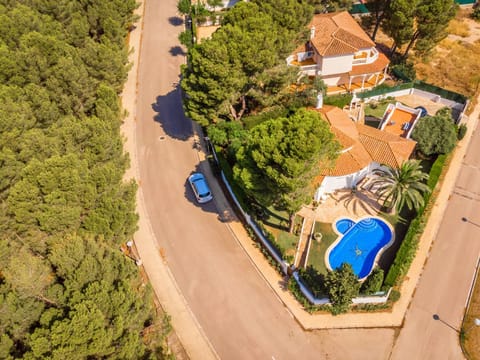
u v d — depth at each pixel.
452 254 35.56
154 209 41.44
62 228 28.89
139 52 65.19
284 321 31.72
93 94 45.28
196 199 42.19
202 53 40.25
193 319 32.19
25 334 23.02
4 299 23.33
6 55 40.47
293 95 50.59
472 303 31.89
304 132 29.16
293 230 37.78
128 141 49.59
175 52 64.88
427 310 31.75
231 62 40.59
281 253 34.19
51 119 38.81
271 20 46.22
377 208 39.47
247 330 31.34
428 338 30.14
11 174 30.19
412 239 34.91
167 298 33.66
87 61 45.66
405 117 46.84
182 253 37.16
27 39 42.91
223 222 39.72
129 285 24.98
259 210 39.16
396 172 37.34
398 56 60.53
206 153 47.59
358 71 52.81
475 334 30.00
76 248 25.34
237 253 36.84
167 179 44.66
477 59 59.88
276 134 30.91
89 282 24.66
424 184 38.25
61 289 24.33
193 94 41.44
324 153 30.81
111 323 23.27
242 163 32.97
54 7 53.75
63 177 28.33
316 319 31.64
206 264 36.12
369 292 31.27
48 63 43.84
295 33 48.50
